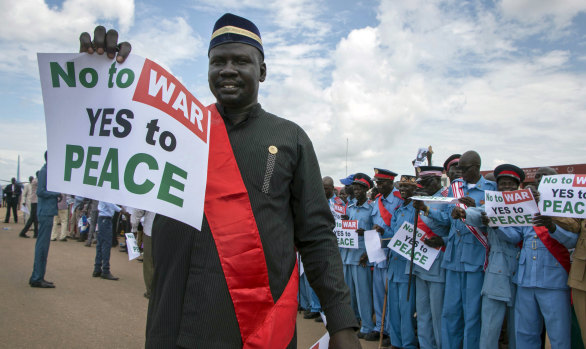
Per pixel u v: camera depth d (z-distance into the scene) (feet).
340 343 4.90
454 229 15.14
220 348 4.40
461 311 14.85
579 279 12.26
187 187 4.40
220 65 5.38
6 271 25.30
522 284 13.21
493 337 13.52
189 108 4.68
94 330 16.30
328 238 5.37
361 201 20.94
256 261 4.63
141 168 4.28
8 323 16.10
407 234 16.24
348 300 5.16
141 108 4.44
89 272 27.35
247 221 4.69
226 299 4.49
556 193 12.05
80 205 43.47
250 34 5.44
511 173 13.79
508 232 13.50
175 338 4.50
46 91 4.54
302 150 5.37
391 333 17.04
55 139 4.47
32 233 47.50
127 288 23.80
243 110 5.43
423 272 15.75
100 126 4.44
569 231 12.63
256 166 4.96
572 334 13.84
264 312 4.61
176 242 4.73
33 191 42.42
